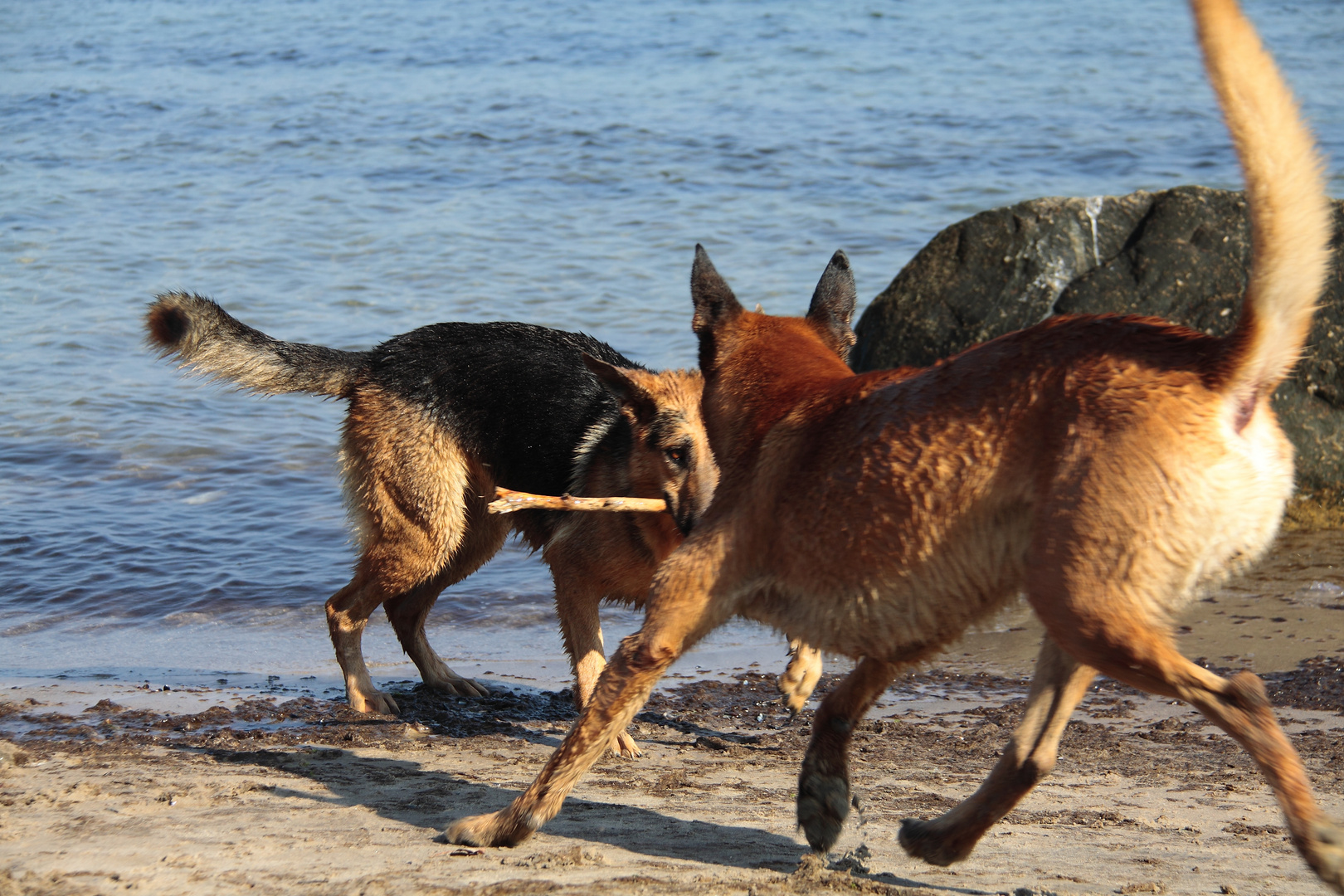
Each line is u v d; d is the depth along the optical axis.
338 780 6.50
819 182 26.20
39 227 23.33
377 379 8.52
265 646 9.69
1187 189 13.52
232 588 10.80
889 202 24.56
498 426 8.27
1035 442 4.09
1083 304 13.15
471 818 5.19
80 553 11.45
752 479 4.84
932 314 13.66
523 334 8.55
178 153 29.56
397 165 28.22
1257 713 3.75
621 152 28.92
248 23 50.00
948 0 52.88
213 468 13.79
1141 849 5.32
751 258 21.00
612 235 22.70
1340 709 7.52
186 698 8.32
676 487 7.08
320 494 13.18
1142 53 40.81
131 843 5.01
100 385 16.20
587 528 7.75
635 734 7.77
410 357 8.52
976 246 13.72
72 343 17.64
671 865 4.86
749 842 5.39
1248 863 5.04
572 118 32.34
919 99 34.41
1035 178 26.23
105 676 8.86
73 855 4.79
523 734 7.75
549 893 4.23
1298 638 8.78
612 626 10.27
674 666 9.30
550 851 5.05
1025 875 4.82
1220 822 5.80
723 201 24.91
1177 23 46.22
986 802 4.75
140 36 47.34
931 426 4.29
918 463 4.27
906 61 40.19
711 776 6.83
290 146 30.08
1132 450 3.87
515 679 9.09
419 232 22.97
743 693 8.64
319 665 9.32
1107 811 6.03
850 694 5.06
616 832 5.53
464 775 6.68
